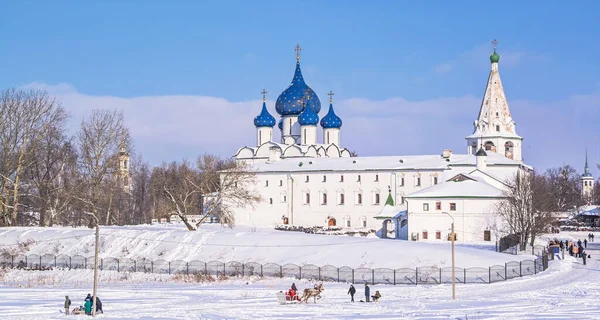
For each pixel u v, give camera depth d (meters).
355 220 188.12
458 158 186.88
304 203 192.88
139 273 105.88
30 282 99.38
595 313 66.06
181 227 145.62
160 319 64.25
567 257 117.19
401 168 184.75
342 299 79.50
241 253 113.12
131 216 188.50
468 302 74.62
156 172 185.88
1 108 136.38
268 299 78.75
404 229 158.75
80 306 69.62
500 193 144.50
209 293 84.19
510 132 199.12
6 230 129.12
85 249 119.44
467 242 143.12
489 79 199.88
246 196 151.62
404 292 84.31
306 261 107.00
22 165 137.50
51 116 143.75
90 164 139.38
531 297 78.06
